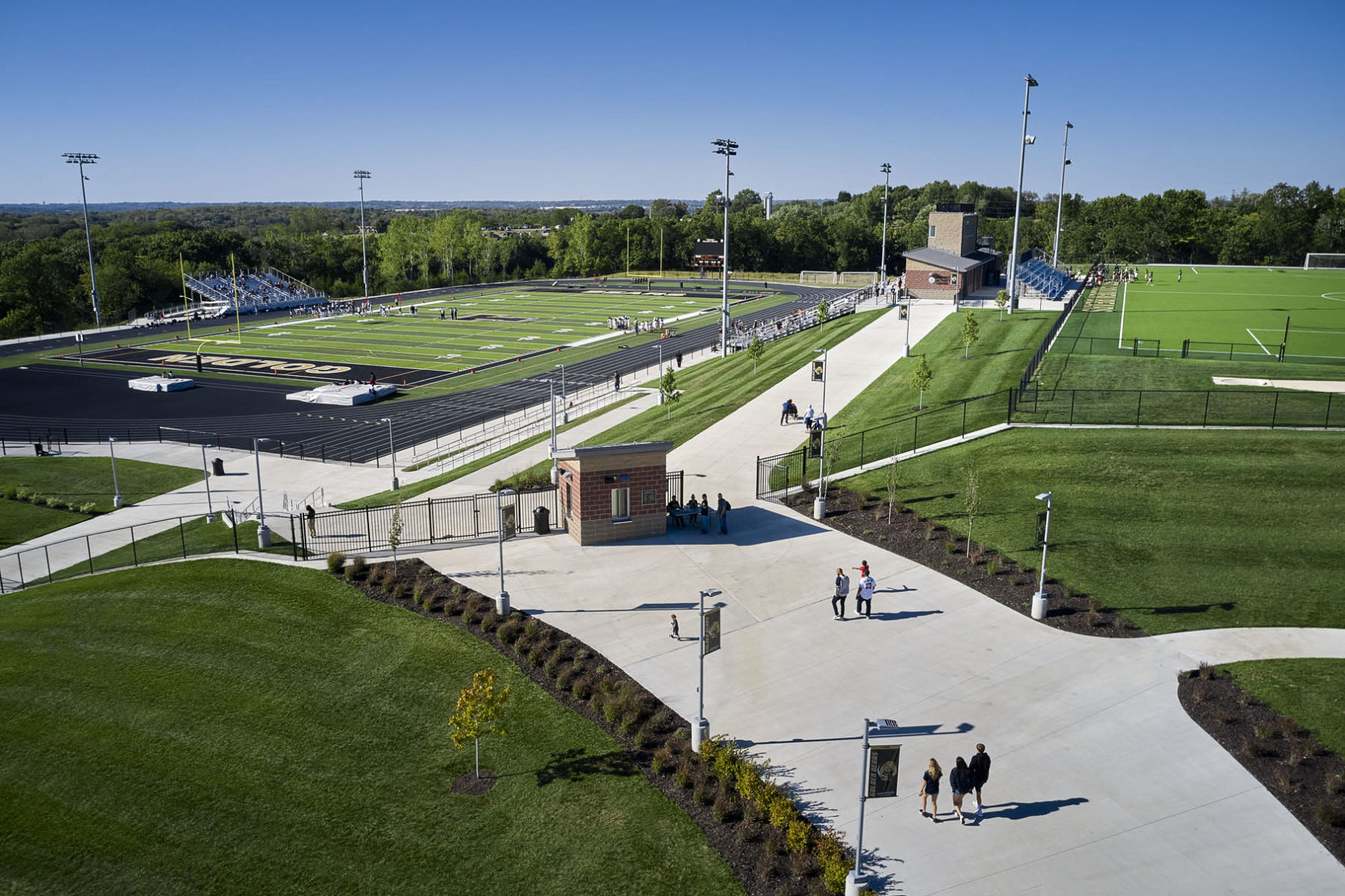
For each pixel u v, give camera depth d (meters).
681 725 21.89
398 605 28.64
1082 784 19.33
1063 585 28.27
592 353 90.06
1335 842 17.38
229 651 26.00
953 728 21.41
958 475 37.25
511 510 34.53
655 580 30.31
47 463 52.91
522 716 22.75
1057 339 63.00
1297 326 68.44
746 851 17.91
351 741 21.95
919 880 16.67
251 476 50.66
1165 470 34.53
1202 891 16.28
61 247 160.12
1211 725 21.25
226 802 19.81
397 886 17.42
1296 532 29.77
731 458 44.16
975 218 101.94
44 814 19.50
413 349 94.62
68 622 28.02
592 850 18.16
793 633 26.39
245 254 167.88
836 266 183.38
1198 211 147.50
